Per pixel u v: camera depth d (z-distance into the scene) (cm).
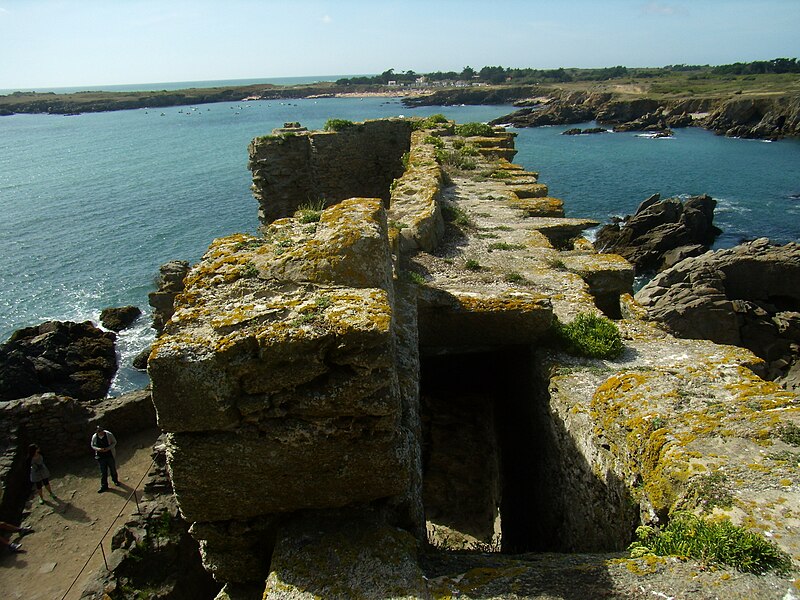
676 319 2369
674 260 3462
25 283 3588
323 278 568
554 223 1496
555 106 11156
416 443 601
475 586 462
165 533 1080
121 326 3050
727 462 516
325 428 484
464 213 1572
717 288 2534
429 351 934
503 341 914
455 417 1295
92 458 1540
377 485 503
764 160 6531
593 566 473
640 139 8481
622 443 622
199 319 509
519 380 973
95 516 1316
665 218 3891
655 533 520
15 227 4712
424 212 1318
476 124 2806
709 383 684
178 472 492
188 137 10475
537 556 527
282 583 454
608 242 3875
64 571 1159
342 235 590
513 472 1028
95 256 4025
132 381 2591
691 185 5375
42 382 2409
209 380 463
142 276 3662
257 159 2267
